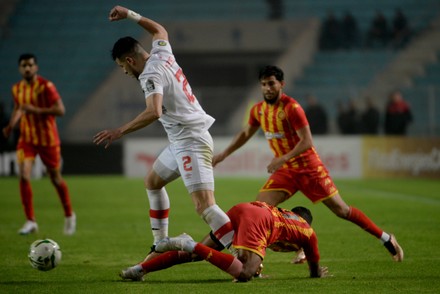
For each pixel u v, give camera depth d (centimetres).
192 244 2386
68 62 10694
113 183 7469
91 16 11281
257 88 8475
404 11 11006
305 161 2947
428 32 10488
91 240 3691
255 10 11006
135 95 8650
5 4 11406
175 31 10306
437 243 3456
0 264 2945
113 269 2839
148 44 10488
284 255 3175
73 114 9719
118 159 8588
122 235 3875
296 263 2948
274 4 10838
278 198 2977
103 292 2323
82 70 10606
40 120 3888
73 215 3944
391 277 2598
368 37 10325
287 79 10056
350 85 10044
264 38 10306
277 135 2989
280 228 2467
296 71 10169
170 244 2400
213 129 8381
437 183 7331
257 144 8200
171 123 2542
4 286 2452
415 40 10419
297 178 2958
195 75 10738
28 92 3900
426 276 2619
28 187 3934
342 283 2466
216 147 8300
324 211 4969
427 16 10912
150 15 11112
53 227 4225
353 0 11181
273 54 10456
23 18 11319
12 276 2675
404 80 10006
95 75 10538
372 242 3528
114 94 8644
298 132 2898
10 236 3831
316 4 11131
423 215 4672
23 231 3897
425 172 7975
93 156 8594
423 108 8556
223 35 10288
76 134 8950
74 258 3130
